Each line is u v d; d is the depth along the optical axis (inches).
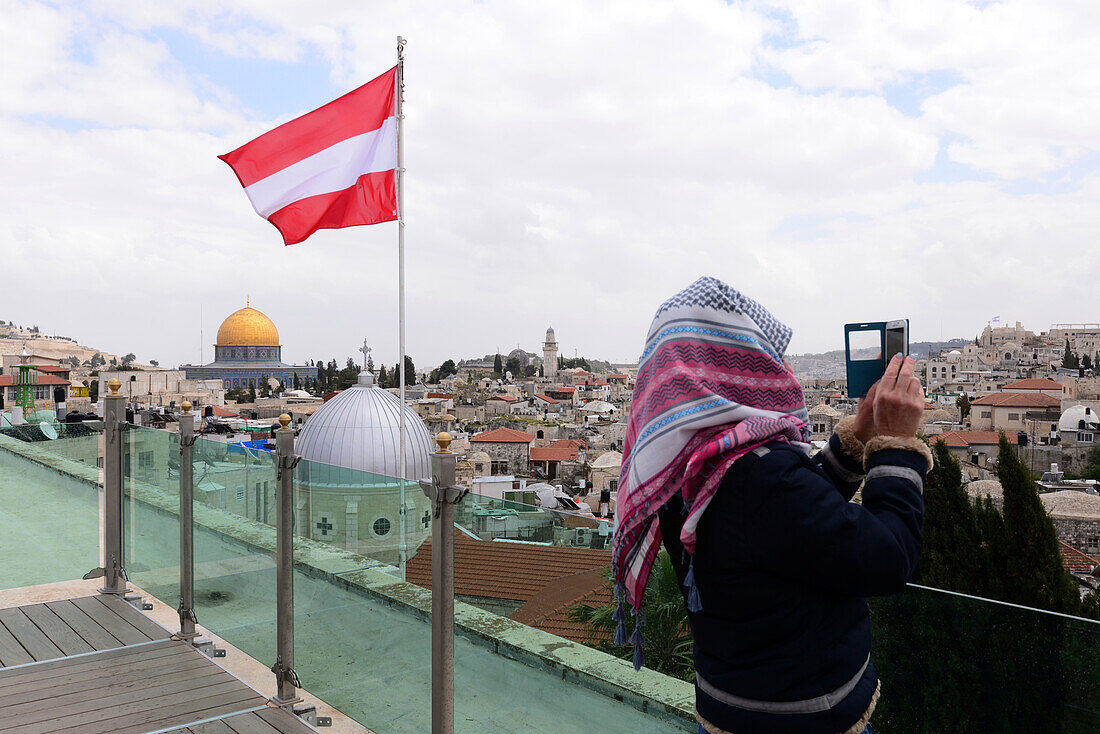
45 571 267.7
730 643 60.6
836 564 55.3
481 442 4035.4
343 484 146.8
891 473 61.3
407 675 137.6
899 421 62.9
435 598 121.9
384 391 1127.6
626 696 104.8
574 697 111.0
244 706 156.8
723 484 59.4
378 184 472.1
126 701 157.9
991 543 353.7
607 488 3331.7
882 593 56.9
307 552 156.9
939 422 4660.4
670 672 100.0
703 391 61.2
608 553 105.5
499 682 121.9
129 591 225.9
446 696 122.0
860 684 60.8
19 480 322.3
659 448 61.8
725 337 64.3
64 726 147.0
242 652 180.7
